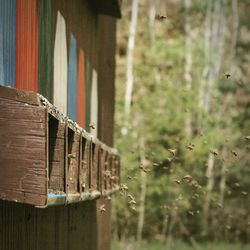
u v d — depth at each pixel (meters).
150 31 28.84
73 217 7.91
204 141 10.21
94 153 6.91
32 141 3.65
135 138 24.34
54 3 6.48
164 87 25.80
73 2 7.78
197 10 30.12
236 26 30.11
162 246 22.80
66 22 7.25
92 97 9.81
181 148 22.88
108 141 11.75
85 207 9.04
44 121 3.64
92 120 9.85
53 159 4.44
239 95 27.95
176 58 27.05
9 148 3.66
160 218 24.02
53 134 4.44
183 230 24.16
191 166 22.62
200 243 23.72
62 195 4.38
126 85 26.95
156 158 22.62
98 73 10.59
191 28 30.55
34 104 3.66
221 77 28.48
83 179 5.80
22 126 3.66
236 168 23.33
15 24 4.87
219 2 30.30
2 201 4.44
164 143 24.08
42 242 5.94
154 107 25.52
